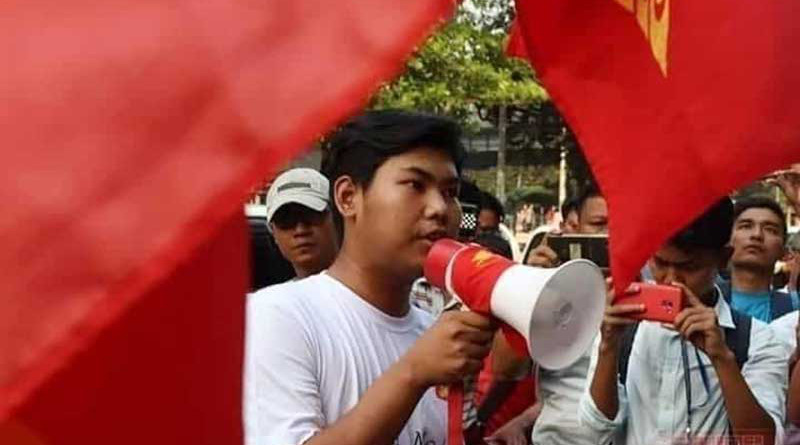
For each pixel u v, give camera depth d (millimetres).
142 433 900
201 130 769
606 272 2857
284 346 2012
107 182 742
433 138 2119
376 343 2145
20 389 697
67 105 745
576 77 1580
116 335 878
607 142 1609
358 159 2141
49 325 710
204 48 779
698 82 1657
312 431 1988
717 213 2930
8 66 744
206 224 757
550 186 20078
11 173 728
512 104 13984
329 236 3701
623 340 3041
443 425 2246
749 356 3035
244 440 957
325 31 809
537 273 1778
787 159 1705
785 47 1705
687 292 2812
